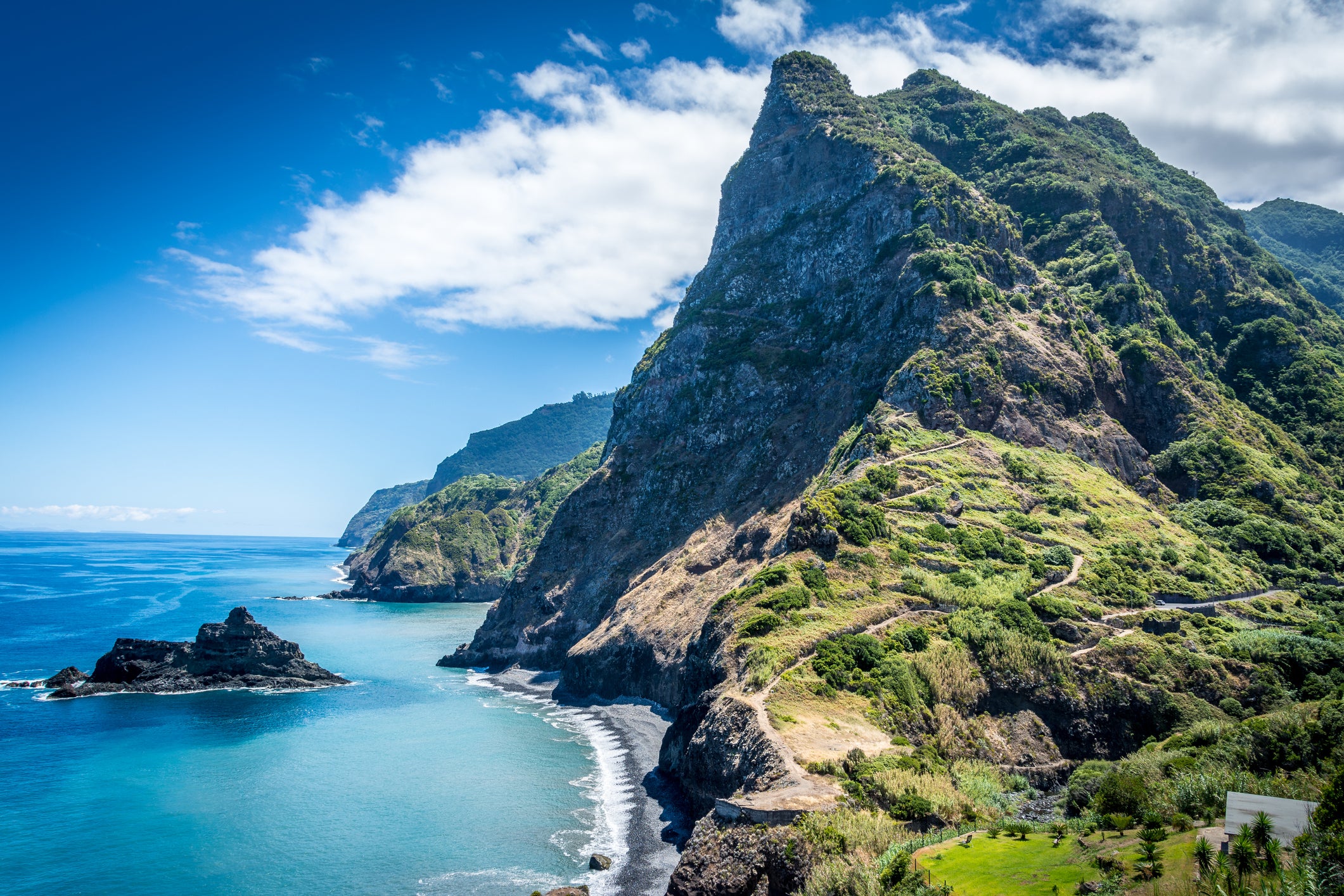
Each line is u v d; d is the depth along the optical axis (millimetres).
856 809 57438
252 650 136000
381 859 67500
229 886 62312
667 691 118750
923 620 90000
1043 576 101188
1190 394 153000
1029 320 150875
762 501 142625
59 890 61438
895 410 130875
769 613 88625
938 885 43812
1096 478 130625
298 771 90688
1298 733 61156
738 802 59000
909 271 150750
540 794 83812
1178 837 44000
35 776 86875
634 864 65938
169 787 84562
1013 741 78938
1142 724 83812
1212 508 131875
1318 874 33938
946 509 111250
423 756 97750
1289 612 108875
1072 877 41875
